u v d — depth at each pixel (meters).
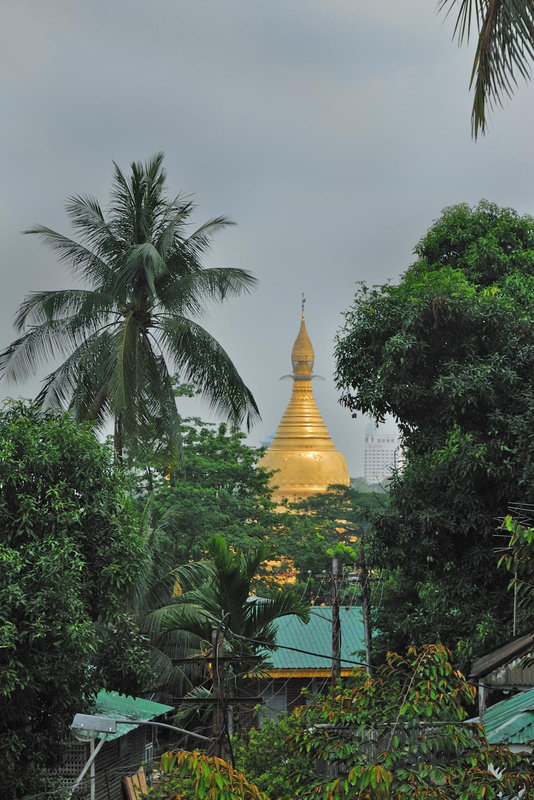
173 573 45.56
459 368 37.34
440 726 15.38
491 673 24.52
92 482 28.52
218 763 14.29
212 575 41.16
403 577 43.25
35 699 27.59
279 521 65.38
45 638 25.97
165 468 49.41
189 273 45.31
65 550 26.27
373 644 43.41
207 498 61.03
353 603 58.25
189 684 46.47
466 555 36.31
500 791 14.68
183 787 25.03
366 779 13.98
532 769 15.09
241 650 37.31
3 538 26.95
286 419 134.25
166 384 45.91
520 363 37.53
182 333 44.41
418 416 39.38
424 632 37.88
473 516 35.47
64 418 29.59
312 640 52.25
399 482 37.75
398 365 38.25
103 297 44.28
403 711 14.98
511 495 35.41
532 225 53.28
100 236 44.84
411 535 36.50
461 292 39.59
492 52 17.12
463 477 35.34
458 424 37.75
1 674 24.88
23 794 26.66
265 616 37.28
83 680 28.44
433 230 53.44
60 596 25.69
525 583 16.53
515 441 35.91
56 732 27.88
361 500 111.06
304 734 16.08
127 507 30.59
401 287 44.00
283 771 25.66
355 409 41.34
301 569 72.62
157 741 44.22
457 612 36.59
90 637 26.50
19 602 25.08
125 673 29.58
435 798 14.02
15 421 28.62
